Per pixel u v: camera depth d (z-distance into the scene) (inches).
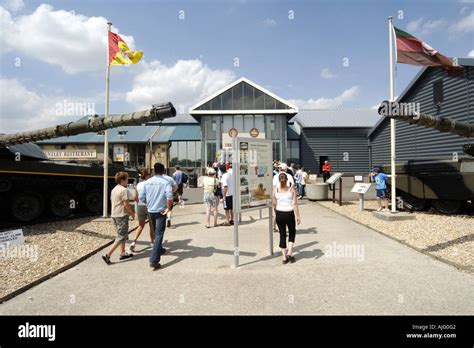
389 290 169.5
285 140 1085.8
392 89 381.4
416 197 440.1
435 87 695.7
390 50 382.6
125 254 237.9
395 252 243.6
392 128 388.8
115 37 411.2
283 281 184.2
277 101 1072.8
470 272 195.3
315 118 1355.8
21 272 199.5
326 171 784.9
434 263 215.2
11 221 381.7
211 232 328.8
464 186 381.4
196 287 176.9
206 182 354.3
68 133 318.3
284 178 219.9
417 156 799.1
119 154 1305.4
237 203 211.5
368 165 1270.9
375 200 601.0
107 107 406.9
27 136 333.4
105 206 417.4
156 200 211.0
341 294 164.9
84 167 437.7
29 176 374.3
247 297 162.7
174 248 264.1
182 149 1272.1
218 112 1067.3
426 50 358.9
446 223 346.3
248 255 240.4
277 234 317.1
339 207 502.6
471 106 593.9
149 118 265.6
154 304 156.3
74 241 285.4
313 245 267.6
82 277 195.8
